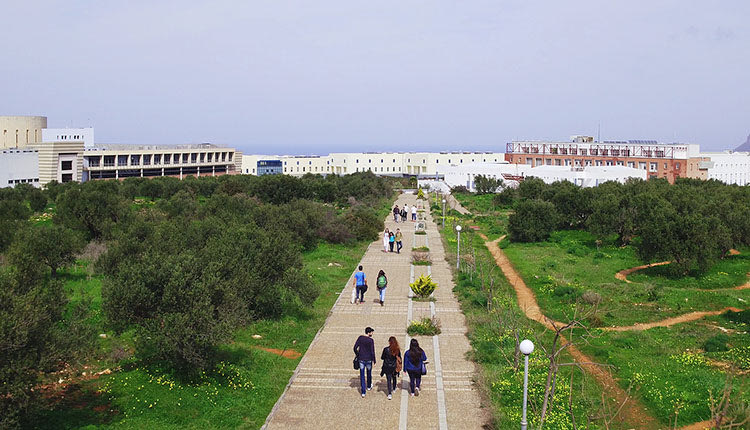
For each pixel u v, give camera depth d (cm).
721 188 6556
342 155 17788
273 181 7281
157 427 1475
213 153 15262
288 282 2591
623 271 3853
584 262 4103
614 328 2552
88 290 2892
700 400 1734
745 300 2991
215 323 1748
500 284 3359
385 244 4594
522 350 1397
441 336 2359
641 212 4488
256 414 1596
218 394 1669
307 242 4469
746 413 1448
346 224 5062
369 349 1730
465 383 1842
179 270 1806
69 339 1471
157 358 1895
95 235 4428
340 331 2436
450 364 2020
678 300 2988
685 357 2134
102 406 1570
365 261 4191
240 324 2006
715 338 2300
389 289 3256
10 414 1284
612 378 1923
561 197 5847
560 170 10006
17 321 1303
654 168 11388
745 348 2227
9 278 1475
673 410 1683
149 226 3384
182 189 8000
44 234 3130
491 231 5738
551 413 1576
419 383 1741
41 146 11275
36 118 13962
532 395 1700
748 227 4181
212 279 1847
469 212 7625
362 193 8725
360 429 1512
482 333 2347
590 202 5366
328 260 4084
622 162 11781
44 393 1612
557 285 3294
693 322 2639
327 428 1516
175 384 1706
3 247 3469
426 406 1661
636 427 1602
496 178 10556
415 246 4903
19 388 1285
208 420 1536
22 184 7569
